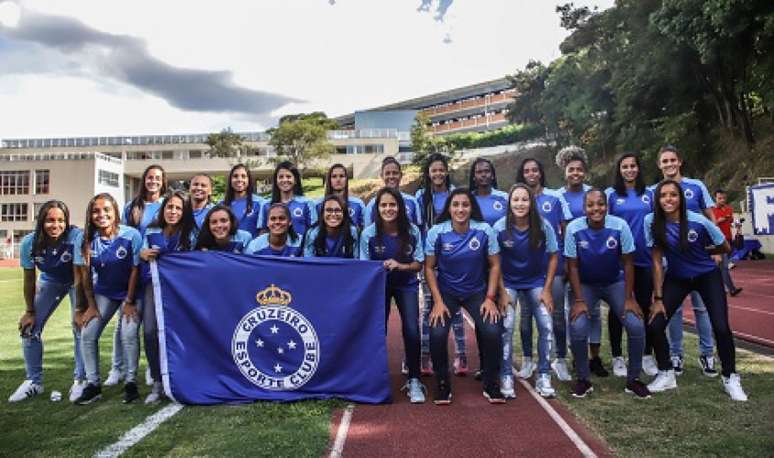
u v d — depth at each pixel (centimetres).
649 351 551
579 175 589
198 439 371
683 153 2828
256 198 639
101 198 472
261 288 471
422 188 623
